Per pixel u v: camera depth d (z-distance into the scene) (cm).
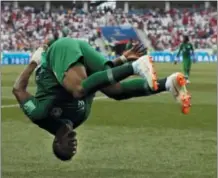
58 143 765
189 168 1089
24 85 775
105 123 1664
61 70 709
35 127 1584
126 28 8725
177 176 1028
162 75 4019
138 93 730
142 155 1205
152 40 8662
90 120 1723
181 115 1852
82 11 9388
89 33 8694
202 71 5041
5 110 1977
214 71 5050
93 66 734
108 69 692
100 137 1418
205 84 3378
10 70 4959
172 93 674
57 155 775
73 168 1088
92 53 734
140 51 771
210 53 7638
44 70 748
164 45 8612
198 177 1020
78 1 10656
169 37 8756
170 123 1667
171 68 5244
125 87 732
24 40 8219
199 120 1733
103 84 685
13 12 8831
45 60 746
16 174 1035
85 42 743
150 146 1302
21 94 772
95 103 2245
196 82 3559
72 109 757
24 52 7044
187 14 9388
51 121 765
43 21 8812
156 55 7381
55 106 751
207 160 1154
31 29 8556
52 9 9812
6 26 8425
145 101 2327
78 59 709
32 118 763
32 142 1354
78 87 696
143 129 1552
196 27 9056
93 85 687
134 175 1035
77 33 8662
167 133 1481
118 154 1212
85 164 1120
